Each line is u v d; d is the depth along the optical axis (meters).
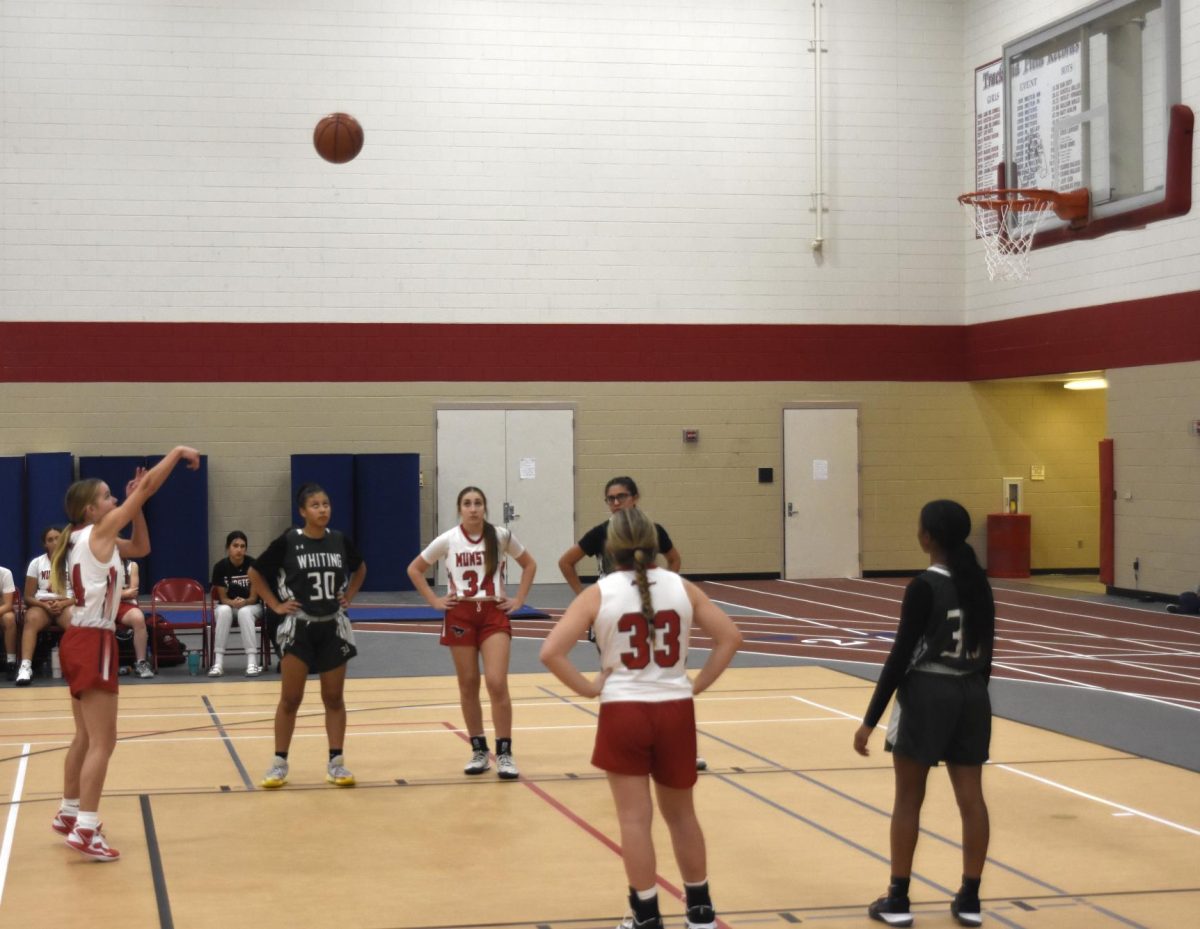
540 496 20.78
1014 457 22.12
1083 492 22.41
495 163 20.52
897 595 19.09
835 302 21.50
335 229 20.11
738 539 21.33
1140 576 18.27
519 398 20.67
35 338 19.38
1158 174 17.61
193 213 19.72
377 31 20.16
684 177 21.03
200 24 19.69
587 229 20.78
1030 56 20.09
